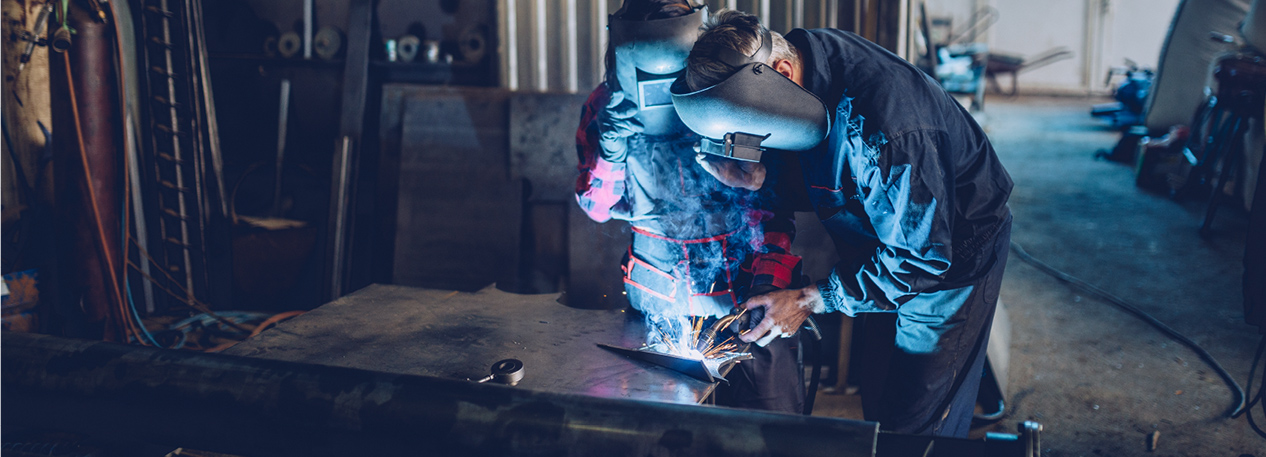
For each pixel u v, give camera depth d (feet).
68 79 8.12
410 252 9.93
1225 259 12.84
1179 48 18.67
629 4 4.56
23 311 7.78
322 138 10.82
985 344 5.48
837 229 5.38
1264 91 12.95
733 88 4.04
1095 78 33.47
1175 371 9.03
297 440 3.53
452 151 9.84
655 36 4.34
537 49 10.07
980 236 4.90
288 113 10.77
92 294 8.70
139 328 9.28
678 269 5.42
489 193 9.73
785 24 9.27
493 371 4.47
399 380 3.53
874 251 4.67
